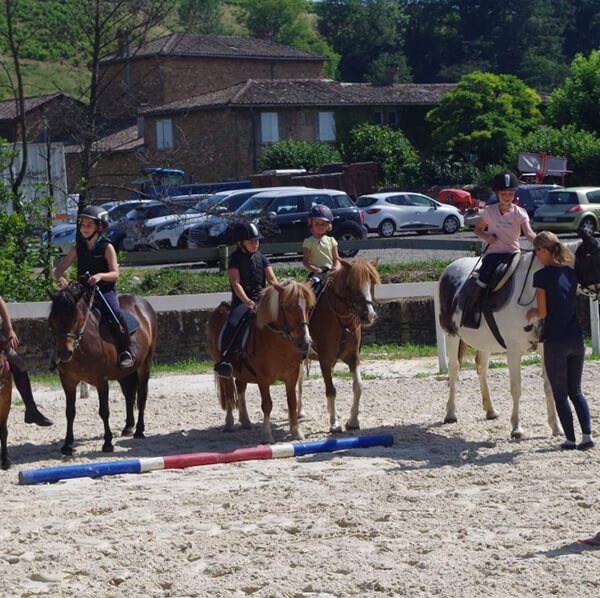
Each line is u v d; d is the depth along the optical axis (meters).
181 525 6.88
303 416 11.48
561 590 5.18
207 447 10.01
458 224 38.00
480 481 7.87
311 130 52.06
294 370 9.90
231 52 58.34
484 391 10.82
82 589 5.56
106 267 9.84
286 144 48.66
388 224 36.59
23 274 18.98
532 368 14.66
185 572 5.79
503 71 104.75
